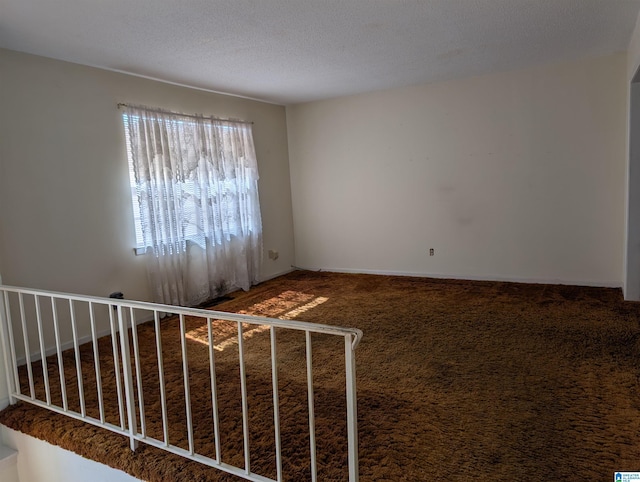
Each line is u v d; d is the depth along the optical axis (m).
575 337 3.26
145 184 4.00
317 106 5.77
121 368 3.04
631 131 3.93
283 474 1.85
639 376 2.62
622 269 4.46
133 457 2.04
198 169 4.55
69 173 3.51
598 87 4.34
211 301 4.70
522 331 3.43
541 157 4.68
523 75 4.62
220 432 2.19
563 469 1.84
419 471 1.85
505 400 2.41
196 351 3.31
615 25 3.30
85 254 3.64
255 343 3.43
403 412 2.32
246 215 5.18
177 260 4.32
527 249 4.88
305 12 2.72
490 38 3.46
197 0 2.48
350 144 5.62
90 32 2.89
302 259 6.23
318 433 2.15
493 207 4.97
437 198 5.24
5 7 2.46
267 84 4.59
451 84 4.97
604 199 4.48
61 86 3.45
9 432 2.56
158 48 3.27
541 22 3.16
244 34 3.06
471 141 4.97
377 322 3.81
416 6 2.73
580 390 2.48
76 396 2.65
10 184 3.14
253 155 5.28
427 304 4.28
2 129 3.08
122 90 3.90
